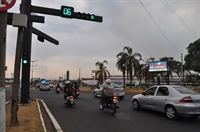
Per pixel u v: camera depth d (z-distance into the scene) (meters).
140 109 12.07
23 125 7.39
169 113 9.08
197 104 8.34
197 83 38.66
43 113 10.88
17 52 7.37
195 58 34.97
